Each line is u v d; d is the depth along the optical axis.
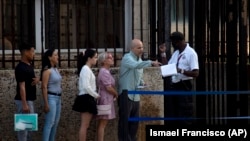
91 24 12.38
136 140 11.00
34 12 11.93
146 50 12.25
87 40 12.18
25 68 9.48
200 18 12.54
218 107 12.48
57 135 10.65
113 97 10.20
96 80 10.40
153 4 11.95
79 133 10.09
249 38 12.12
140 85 10.63
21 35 11.45
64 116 10.66
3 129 10.36
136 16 12.51
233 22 11.95
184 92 9.46
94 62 9.95
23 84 9.44
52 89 9.88
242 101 11.91
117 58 11.91
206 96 12.59
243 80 11.84
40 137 10.52
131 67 10.17
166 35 11.48
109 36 12.51
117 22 12.57
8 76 10.34
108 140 10.93
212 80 12.43
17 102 9.62
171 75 10.32
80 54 10.16
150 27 11.95
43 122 10.48
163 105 11.23
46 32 11.73
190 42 12.03
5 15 11.84
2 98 10.33
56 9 11.74
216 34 12.36
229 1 12.06
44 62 9.91
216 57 12.38
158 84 11.15
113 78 10.46
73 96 10.69
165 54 11.23
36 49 11.82
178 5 12.71
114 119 10.92
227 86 12.10
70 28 12.28
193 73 10.42
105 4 11.68
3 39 10.77
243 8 11.91
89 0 12.14
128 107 9.72
